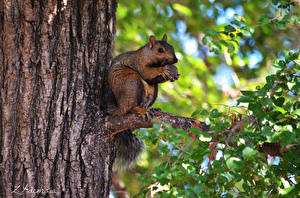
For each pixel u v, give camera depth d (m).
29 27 6.60
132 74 8.29
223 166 6.16
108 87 7.80
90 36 7.36
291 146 6.47
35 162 6.47
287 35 13.75
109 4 7.75
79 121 6.84
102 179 6.97
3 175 6.34
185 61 13.08
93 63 7.29
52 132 6.60
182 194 5.59
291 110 5.99
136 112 7.70
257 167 5.89
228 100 13.14
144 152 8.75
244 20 8.16
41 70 6.64
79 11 7.20
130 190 11.76
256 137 5.86
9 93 6.46
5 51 6.51
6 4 6.52
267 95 6.21
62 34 6.88
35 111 6.56
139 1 13.88
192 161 6.26
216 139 6.63
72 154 6.69
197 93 12.83
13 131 6.45
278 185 6.29
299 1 9.12
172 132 5.42
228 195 6.31
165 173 5.36
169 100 12.77
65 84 6.80
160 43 8.78
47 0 6.75
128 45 13.72
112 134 7.09
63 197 6.54
